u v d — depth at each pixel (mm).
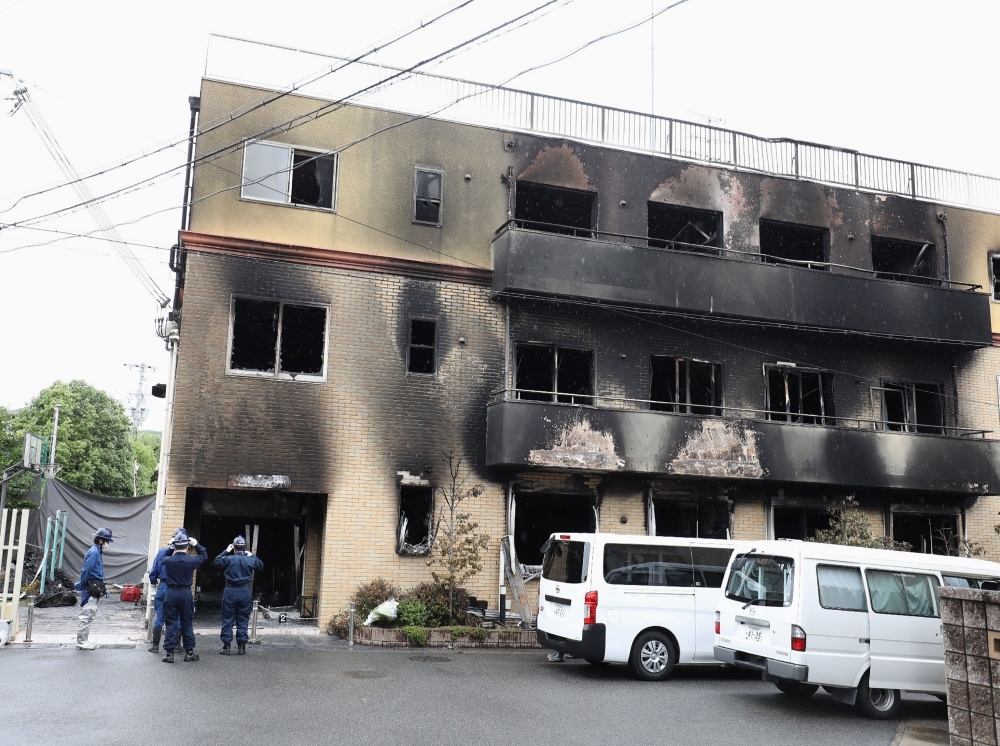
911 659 10008
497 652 13859
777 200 19297
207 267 15359
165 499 14469
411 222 16703
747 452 17297
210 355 15133
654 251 17266
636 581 11883
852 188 20031
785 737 8570
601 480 17281
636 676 11812
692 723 8992
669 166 18594
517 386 18297
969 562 10828
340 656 12562
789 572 10000
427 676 11102
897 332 18828
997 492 19125
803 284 18234
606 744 7848
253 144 16000
